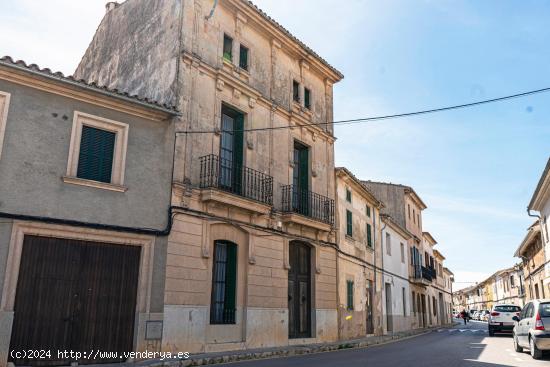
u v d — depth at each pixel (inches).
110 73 674.2
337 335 766.5
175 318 487.8
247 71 644.7
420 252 1665.8
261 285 609.9
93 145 461.1
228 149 618.8
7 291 387.2
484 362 482.0
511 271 2493.8
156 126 507.8
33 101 426.9
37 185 416.5
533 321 524.7
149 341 461.1
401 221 1435.8
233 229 586.2
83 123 455.8
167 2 589.6
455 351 619.2
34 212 410.9
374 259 1035.3
